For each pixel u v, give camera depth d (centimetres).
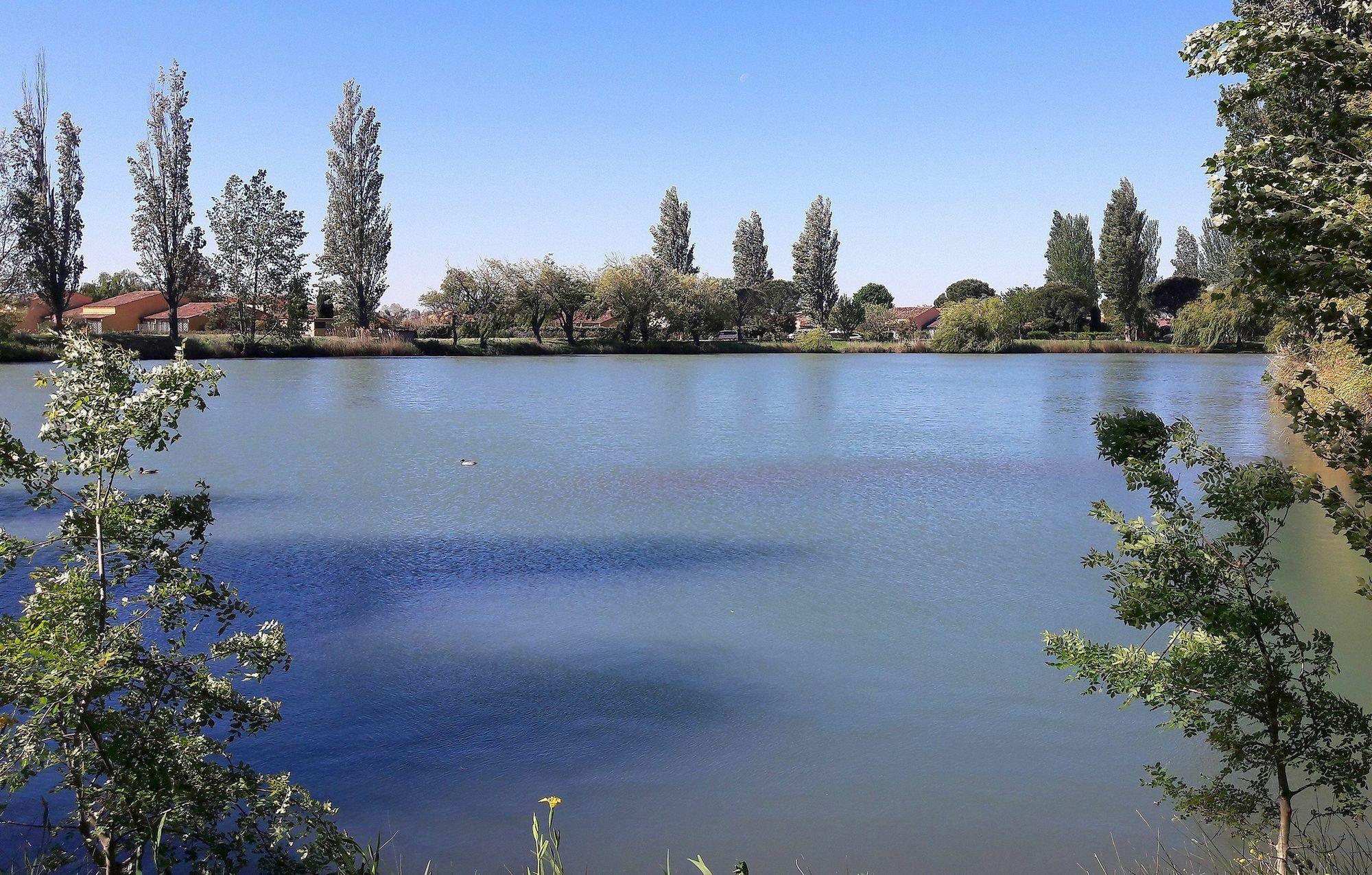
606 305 9119
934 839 668
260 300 7425
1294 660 462
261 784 459
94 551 460
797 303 12094
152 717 429
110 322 8894
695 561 1425
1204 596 438
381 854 643
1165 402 4128
